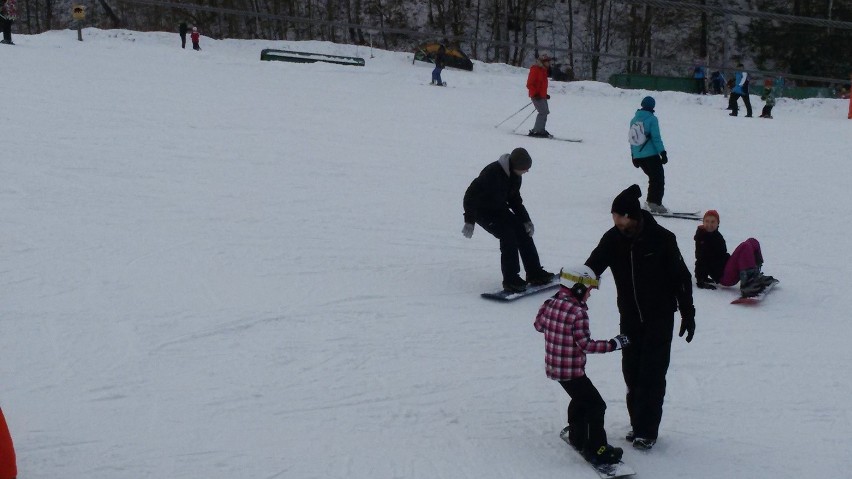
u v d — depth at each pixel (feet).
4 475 13.60
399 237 33.32
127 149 42.86
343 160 46.06
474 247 33.04
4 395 18.20
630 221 17.70
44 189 34.47
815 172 54.03
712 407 21.04
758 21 157.69
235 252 29.35
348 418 18.67
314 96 68.18
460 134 57.88
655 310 18.03
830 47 151.94
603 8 157.89
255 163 43.11
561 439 18.60
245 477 15.88
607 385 21.81
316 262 29.22
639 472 17.51
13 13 77.20
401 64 112.88
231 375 20.17
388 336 23.47
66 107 51.34
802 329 27.14
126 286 25.25
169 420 17.79
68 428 17.06
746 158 58.03
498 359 22.72
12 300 23.39
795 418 20.79
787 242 37.52
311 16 159.63
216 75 73.92
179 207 34.12
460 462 17.25
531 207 40.09
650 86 117.29
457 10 158.20
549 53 159.12
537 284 28.30
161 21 159.12
